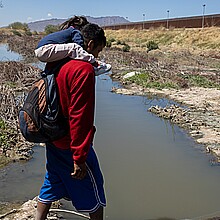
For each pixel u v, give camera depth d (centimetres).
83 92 280
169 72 1795
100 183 322
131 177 578
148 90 1429
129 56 2650
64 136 301
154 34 5053
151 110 1045
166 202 500
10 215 438
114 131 830
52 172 322
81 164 290
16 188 520
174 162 650
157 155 683
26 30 6956
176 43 4334
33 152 663
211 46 3747
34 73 1395
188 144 753
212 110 1077
